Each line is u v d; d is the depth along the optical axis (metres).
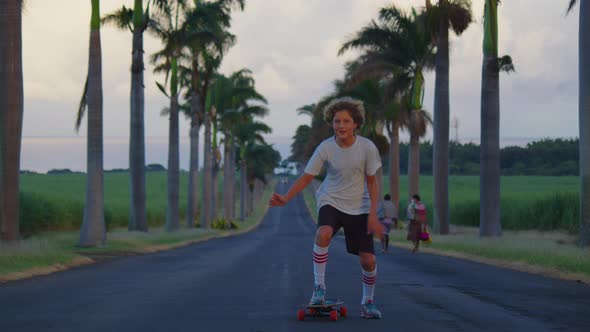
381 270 12.76
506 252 15.82
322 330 5.32
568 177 124.50
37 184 95.25
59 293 8.23
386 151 46.00
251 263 14.76
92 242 20.73
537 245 16.62
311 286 9.23
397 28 33.78
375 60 34.56
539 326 5.68
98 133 21.08
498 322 5.87
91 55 21.39
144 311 6.50
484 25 24.47
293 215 109.62
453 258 17.80
